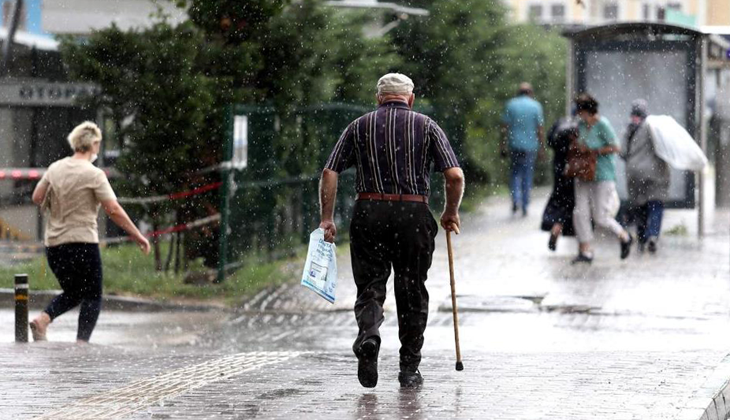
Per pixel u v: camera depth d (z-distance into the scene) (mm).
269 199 49625
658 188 52562
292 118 51156
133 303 41781
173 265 47750
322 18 49406
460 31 78812
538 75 101375
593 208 50250
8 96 51219
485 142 84000
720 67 72250
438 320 38531
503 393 22797
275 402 22078
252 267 47562
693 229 61625
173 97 45844
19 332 33562
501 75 82812
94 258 33438
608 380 24203
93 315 33500
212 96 46188
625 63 61250
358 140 23625
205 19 46750
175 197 46406
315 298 43219
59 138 51312
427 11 74250
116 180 46969
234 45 47562
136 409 21531
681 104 60906
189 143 46312
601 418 20188
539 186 96625
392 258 23688
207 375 25859
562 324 37375
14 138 51469
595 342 34281
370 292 23328
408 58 78000
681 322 37281
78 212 33312
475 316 39125
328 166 23812
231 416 20734
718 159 73438
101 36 46438
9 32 54656
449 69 78500
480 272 47719
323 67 50000
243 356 29562
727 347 32844
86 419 20672
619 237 50219
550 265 49406
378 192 23453
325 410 21203
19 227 51531
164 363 28297
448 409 21156
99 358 29625
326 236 24031
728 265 48594
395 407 21422
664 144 52844
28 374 26281
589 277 46031
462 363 25953
